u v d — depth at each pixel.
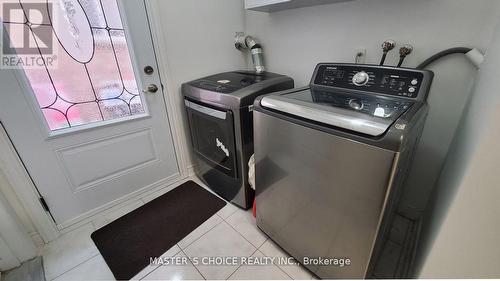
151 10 1.47
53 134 1.30
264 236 1.41
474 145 0.59
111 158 1.58
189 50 1.73
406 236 1.38
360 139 0.72
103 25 1.36
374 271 1.16
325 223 0.96
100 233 1.46
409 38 1.20
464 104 1.13
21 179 1.24
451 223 0.63
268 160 1.11
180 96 1.79
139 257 1.29
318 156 0.86
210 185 1.88
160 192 1.86
